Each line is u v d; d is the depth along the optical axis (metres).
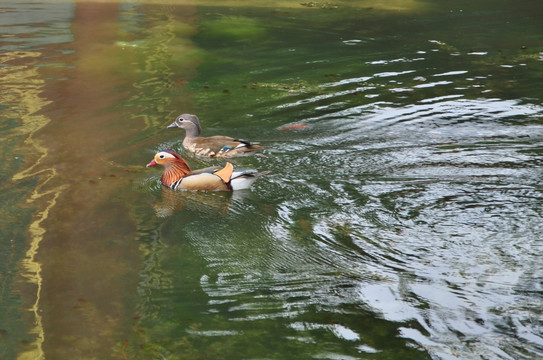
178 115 12.31
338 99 12.99
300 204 9.01
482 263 7.46
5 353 6.22
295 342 6.29
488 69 14.74
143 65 15.31
